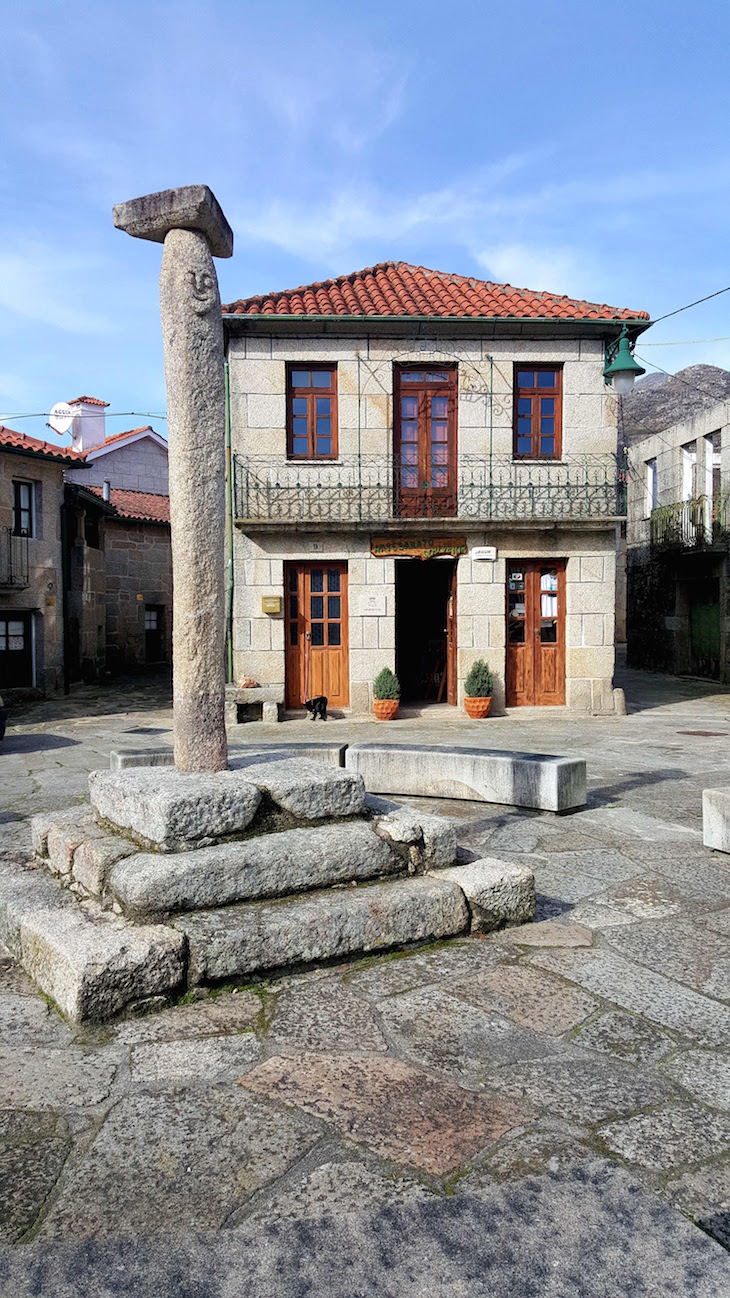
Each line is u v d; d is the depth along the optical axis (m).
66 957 3.24
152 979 3.30
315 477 14.01
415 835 4.29
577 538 14.34
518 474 14.22
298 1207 2.23
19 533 18.20
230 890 3.68
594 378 14.19
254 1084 2.82
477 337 14.05
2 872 4.41
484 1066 2.94
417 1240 2.11
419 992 3.51
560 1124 2.59
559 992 3.52
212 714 4.37
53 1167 2.40
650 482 23.42
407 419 14.27
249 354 13.80
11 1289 1.97
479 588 14.30
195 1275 2.01
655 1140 2.51
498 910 4.22
